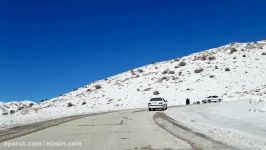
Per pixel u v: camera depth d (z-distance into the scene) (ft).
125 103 291.17
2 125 94.12
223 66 387.96
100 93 346.13
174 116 107.34
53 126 81.97
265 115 99.50
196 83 337.72
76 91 397.80
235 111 121.39
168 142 51.08
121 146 47.73
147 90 335.06
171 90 324.80
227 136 58.08
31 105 333.42
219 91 311.06
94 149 45.27
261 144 48.85
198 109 145.59
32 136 61.00
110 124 85.20
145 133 63.77
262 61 394.11
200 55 445.78
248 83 326.65
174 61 447.83
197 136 57.72
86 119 104.42
